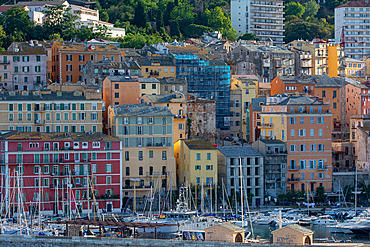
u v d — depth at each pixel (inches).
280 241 7332.7
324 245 7253.9
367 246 7421.3
